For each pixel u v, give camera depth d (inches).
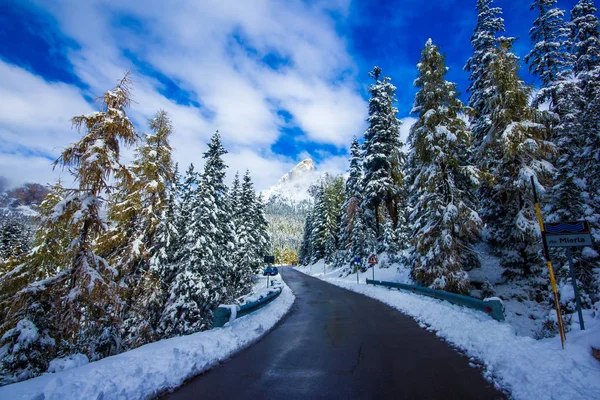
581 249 473.1
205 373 231.1
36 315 310.2
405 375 215.9
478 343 267.4
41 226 336.2
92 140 367.2
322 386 200.8
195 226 766.5
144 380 192.5
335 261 1801.2
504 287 630.5
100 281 340.2
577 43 761.0
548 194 523.8
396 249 1134.4
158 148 612.4
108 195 373.7
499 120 590.9
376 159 1011.9
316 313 526.3
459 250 629.6
